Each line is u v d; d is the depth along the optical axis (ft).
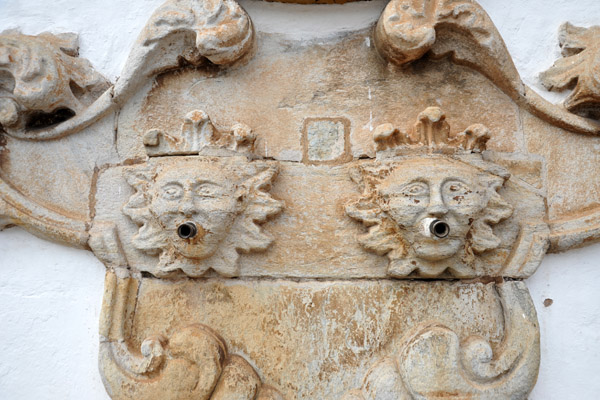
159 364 6.59
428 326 6.72
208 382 6.48
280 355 6.82
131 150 7.27
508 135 7.23
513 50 7.48
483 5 7.54
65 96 7.14
